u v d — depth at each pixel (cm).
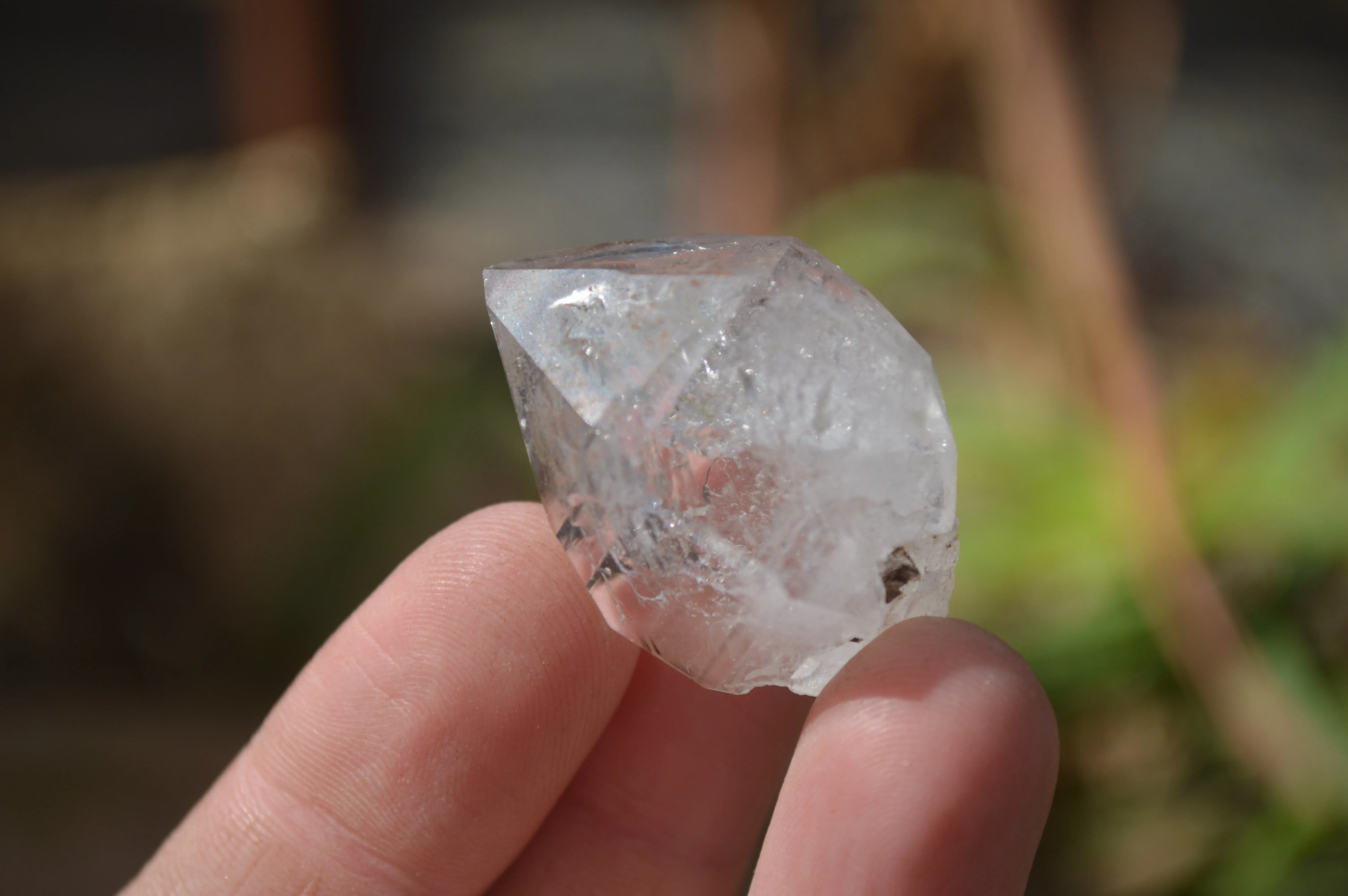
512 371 12
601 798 14
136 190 37
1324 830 17
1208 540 20
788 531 12
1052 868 21
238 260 33
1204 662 19
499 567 13
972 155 30
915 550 12
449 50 56
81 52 53
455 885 13
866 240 27
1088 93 26
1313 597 21
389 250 41
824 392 12
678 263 12
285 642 27
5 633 30
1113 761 21
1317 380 21
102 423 31
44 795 25
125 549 31
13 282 31
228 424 31
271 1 44
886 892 12
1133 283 25
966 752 12
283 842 13
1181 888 19
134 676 30
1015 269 26
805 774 12
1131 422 21
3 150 47
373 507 25
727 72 35
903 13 29
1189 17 59
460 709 13
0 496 30
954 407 25
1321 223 41
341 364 32
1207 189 43
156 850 24
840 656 12
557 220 47
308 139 45
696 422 12
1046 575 22
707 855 14
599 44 58
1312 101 51
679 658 12
